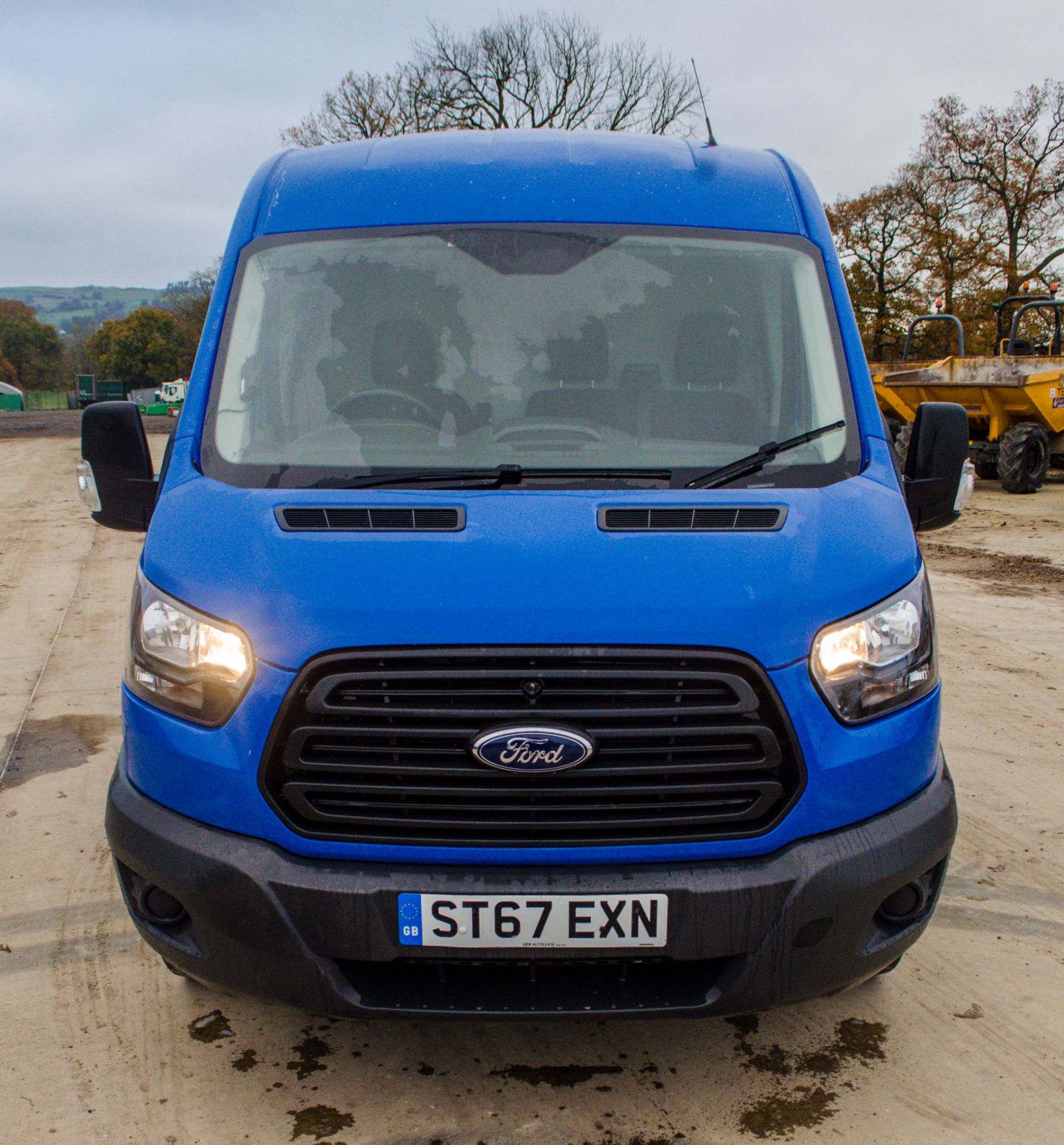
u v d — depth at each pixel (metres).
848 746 2.32
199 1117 2.57
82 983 3.10
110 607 7.92
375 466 2.77
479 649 2.20
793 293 3.16
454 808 2.23
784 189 3.42
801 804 2.28
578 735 2.18
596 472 2.72
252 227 3.30
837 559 2.43
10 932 3.37
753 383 3.02
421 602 2.23
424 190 3.29
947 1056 2.80
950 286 39.25
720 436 2.92
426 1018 2.26
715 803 2.26
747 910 2.23
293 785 2.24
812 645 2.29
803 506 2.58
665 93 37.47
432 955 2.23
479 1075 2.72
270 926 2.25
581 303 3.08
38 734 5.16
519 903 2.20
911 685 2.44
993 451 15.41
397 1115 2.58
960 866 3.86
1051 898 3.64
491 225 3.21
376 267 3.14
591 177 3.33
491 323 3.05
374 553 2.34
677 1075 2.72
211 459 2.82
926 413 3.12
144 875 2.37
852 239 41.16
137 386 111.75
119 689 5.86
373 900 2.21
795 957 2.27
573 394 2.96
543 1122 2.56
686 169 3.40
